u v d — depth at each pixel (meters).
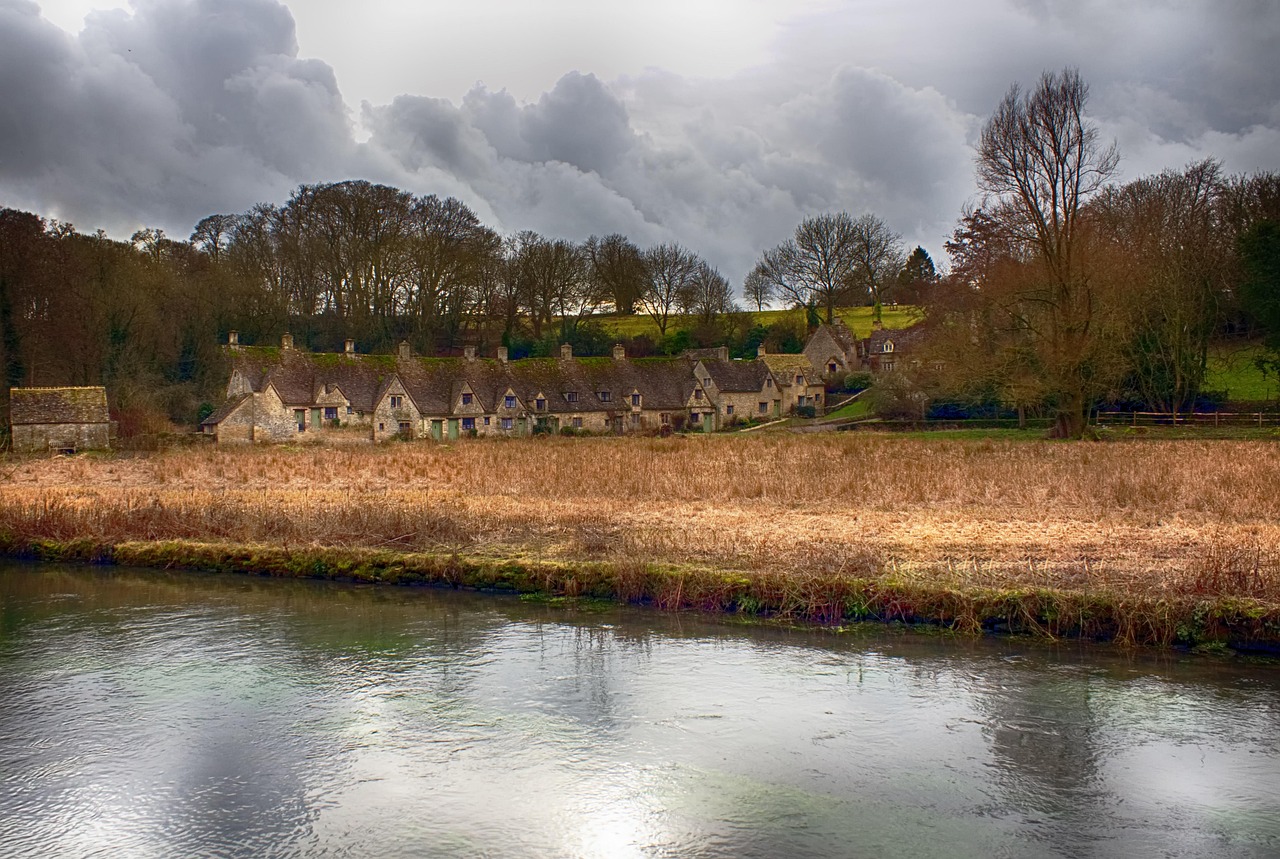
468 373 76.19
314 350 84.25
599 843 11.26
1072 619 17.44
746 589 19.56
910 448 46.78
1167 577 18.92
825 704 14.91
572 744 13.73
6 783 12.90
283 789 12.66
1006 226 52.56
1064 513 26.55
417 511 26.12
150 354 68.44
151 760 13.48
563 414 77.88
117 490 35.44
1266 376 62.03
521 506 29.22
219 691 15.94
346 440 65.94
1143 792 12.14
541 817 11.84
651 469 37.19
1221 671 15.80
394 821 11.84
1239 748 13.20
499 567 21.95
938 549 21.91
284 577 23.77
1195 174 68.25
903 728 14.02
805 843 11.16
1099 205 67.44
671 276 106.38
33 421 58.19
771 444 52.38
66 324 61.56
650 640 18.08
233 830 11.70
